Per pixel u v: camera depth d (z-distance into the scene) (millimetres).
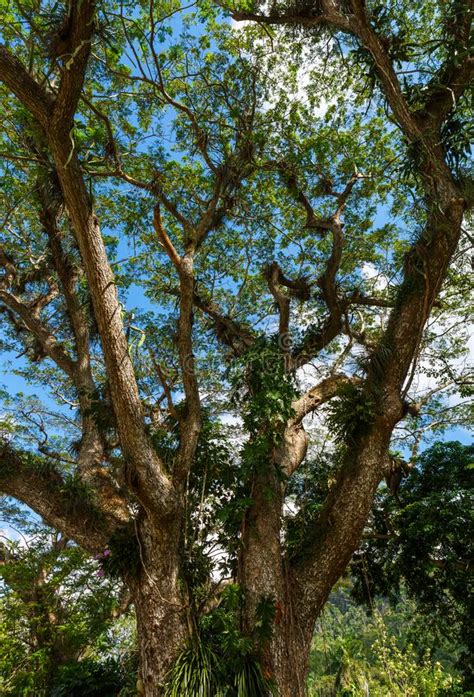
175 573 6016
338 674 9484
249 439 6816
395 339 6523
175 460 6441
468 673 8883
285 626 5676
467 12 5945
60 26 5000
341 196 9328
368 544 9945
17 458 6766
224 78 9156
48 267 10492
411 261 6539
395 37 6395
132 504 7656
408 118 6023
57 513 6652
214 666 5309
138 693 5742
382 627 9406
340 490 6348
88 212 5586
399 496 9742
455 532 8367
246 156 8469
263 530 6340
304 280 9570
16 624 8984
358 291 9406
